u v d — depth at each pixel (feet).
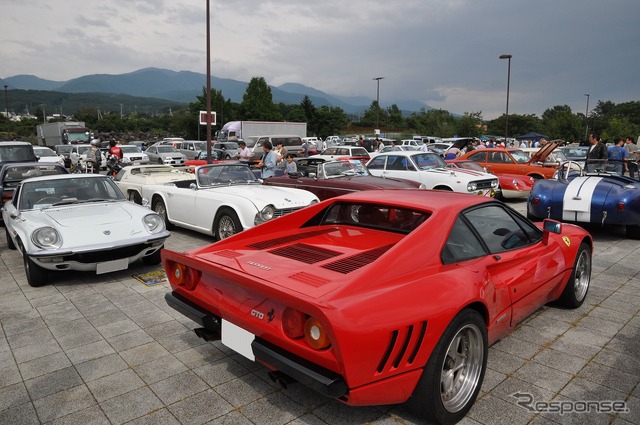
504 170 47.80
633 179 27.99
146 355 12.46
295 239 12.01
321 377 7.85
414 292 8.61
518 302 11.59
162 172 38.19
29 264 17.94
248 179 29.17
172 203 28.78
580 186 26.14
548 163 46.47
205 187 27.37
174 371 11.56
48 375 11.49
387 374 8.19
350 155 65.77
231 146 96.94
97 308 16.07
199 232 28.66
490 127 279.90
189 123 211.41
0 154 45.65
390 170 40.19
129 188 35.68
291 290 8.52
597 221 24.95
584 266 15.56
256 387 10.76
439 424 9.10
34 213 20.39
